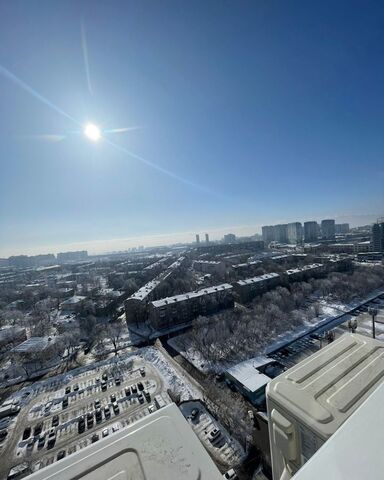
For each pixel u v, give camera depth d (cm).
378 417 146
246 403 2066
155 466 168
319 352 323
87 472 168
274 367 2605
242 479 1438
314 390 255
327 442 133
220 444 1661
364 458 118
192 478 158
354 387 256
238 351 2936
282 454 248
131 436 193
